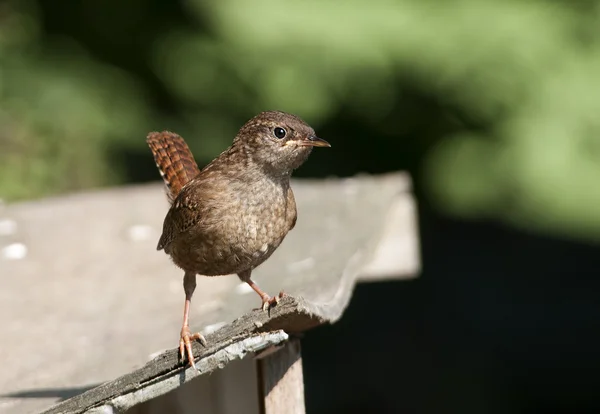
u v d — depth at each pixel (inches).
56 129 524.4
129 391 165.2
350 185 392.8
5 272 299.6
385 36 497.4
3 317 257.4
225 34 498.9
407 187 386.0
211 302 248.8
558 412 685.3
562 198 498.3
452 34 502.0
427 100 533.0
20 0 578.6
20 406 188.4
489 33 502.0
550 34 509.7
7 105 524.4
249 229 207.2
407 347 707.4
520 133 506.0
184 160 235.1
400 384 692.7
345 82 515.5
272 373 187.0
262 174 209.6
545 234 740.7
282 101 518.3
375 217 326.6
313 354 695.7
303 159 213.9
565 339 708.7
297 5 498.3
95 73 566.6
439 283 727.1
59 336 237.0
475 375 697.0
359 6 506.0
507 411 684.7
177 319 239.1
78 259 308.2
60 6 591.2
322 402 679.7
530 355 705.0
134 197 387.2
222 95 554.6
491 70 503.5
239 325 163.8
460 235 737.6
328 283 217.3
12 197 486.9
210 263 209.6
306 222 331.3
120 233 333.1
